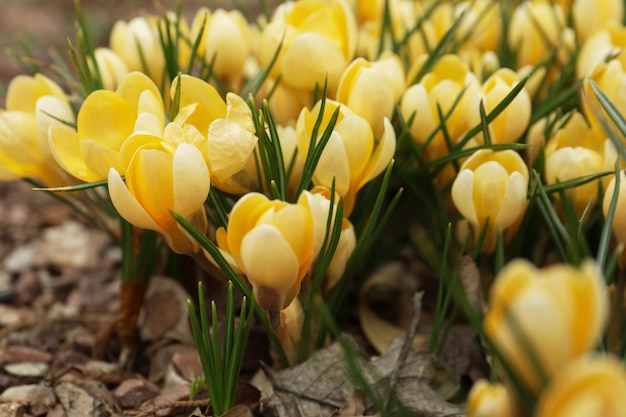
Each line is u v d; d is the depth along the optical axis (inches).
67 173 17.2
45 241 24.7
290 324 15.8
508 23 21.3
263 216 13.6
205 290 19.1
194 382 16.2
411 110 17.0
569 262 15.3
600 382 10.2
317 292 15.6
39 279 22.6
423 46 20.9
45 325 19.9
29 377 18.1
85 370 17.6
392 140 15.4
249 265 13.7
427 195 18.2
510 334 11.0
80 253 23.8
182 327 18.6
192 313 14.9
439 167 17.4
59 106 16.9
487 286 16.8
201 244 14.6
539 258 17.9
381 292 20.1
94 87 18.0
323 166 15.3
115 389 17.5
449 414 15.3
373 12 22.2
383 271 20.6
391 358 16.3
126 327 18.3
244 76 22.1
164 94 18.9
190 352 18.0
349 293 18.8
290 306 15.6
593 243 18.5
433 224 18.5
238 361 15.4
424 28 21.0
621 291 15.1
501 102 16.0
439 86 17.2
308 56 16.9
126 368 18.3
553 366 10.9
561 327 10.7
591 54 18.4
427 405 15.5
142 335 18.7
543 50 20.5
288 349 16.1
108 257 23.6
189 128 14.8
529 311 10.7
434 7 19.9
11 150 16.7
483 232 15.8
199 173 14.3
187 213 14.6
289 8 19.3
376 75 16.0
